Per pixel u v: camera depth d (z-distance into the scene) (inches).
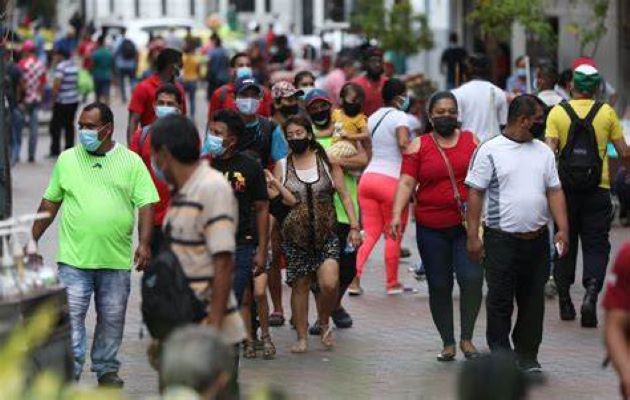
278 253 1190.3
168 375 582.2
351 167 1298.0
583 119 1213.7
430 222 1079.0
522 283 1032.8
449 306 1087.6
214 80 3314.5
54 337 761.6
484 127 1419.8
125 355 1102.4
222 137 978.1
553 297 1330.0
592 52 2294.5
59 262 967.6
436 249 1082.1
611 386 1002.1
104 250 964.0
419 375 1039.0
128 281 976.9
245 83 1128.2
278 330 1211.2
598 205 1218.6
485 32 2220.7
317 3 5777.6
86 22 6289.4
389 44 2984.7
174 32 4709.6
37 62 2546.8
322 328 1134.4
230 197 752.3
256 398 578.9
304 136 1096.2
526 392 582.9
